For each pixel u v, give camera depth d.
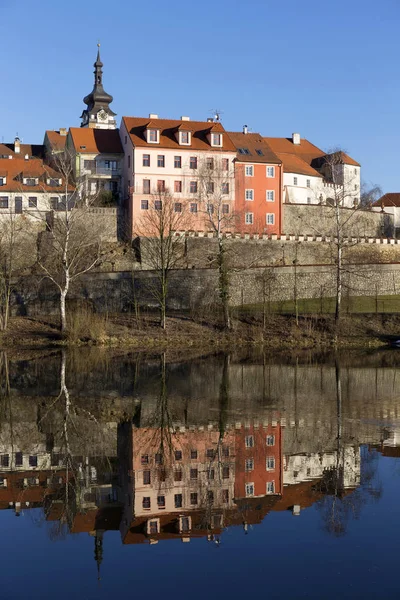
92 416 29.53
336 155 77.44
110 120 127.06
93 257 77.00
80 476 21.03
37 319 66.56
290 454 23.27
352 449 23.89
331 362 48.78
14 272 78.06
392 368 45.25
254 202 94.44
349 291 75.44
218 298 71.81
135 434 26.23
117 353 54.22
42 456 23.22
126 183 93.69
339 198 72.38
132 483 20.31
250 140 99.62
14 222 79.62
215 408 31.22
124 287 71.62
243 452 23.59
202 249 79.56
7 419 28.89
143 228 88.69
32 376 41.06
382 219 104.81
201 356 52.56
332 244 84.12
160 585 13.79
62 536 16.55
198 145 92.75
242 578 14.04
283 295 74.06
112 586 13.79
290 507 18.22
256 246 81.69
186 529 16.81
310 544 15.73
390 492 19.25
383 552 15.18
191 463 22.34
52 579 14.20
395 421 28.31
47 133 109.94
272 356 52.75
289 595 13.23
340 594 13.23
